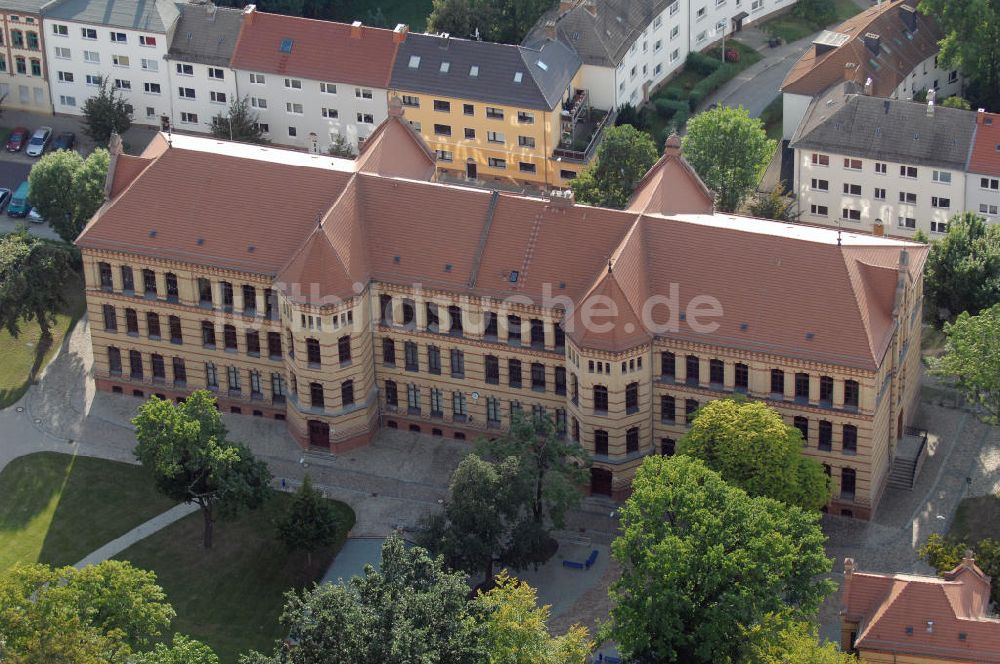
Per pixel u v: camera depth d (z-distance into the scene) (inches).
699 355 7121.1
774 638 6136.8
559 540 7194.9
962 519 7145.7
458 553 6756.9
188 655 6186.0
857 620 6338.6
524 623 6131.9
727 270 7116.1
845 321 6943.9
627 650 6294.3
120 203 7770.7
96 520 7391.7
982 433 7568.9
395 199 7539.4
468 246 7421.3
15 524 7386.8
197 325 7770.7
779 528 6392.7
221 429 7180.1
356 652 5851.4
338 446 7632.9
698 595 6299.2
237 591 7052.2
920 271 7317.9
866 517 7155.5
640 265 7204.7
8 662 5821.9
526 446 6973.4
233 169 7711.6
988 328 7135.8
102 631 6245.1
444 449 7667.3
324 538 6988.2
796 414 7081.7
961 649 6136.8
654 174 7701.8
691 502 6437.0
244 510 7386.8
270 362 7736.2
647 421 7283.5
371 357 7637.8
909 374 7485.2
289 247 7544.3
